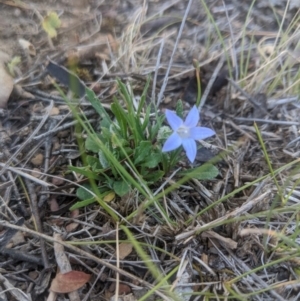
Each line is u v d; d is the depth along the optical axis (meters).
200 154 0.16
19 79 0.17
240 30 0.20
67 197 0.15
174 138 0.12
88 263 0.13
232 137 0.17
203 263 0.13
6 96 0.17
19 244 0.14
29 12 0.19
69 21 0.19
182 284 0.13
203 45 0.19
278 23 0.20
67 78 0.17
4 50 0.18
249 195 0.15
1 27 0.19
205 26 0.20
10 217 0.14
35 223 0.14
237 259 0.14
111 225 0.14
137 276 0.13
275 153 0.16
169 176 0.15
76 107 0.17
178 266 0.13
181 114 0.14
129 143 0.15
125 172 0.13
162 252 0.14
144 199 0.14
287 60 0.18
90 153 0.16
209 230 0.14
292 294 0.13
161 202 0.15
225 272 0.13
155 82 0.17
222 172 0.16
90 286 0.13
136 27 0.19
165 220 0.14
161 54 0.19
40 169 0.15
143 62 0.19
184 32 0.20
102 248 0.14
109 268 0.13
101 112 0.15
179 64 0.19
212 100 0.18
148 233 0.14
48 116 0.16
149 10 0.20
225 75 0.18
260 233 0.14
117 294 0.12
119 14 0.20
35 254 0.14
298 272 0.13
